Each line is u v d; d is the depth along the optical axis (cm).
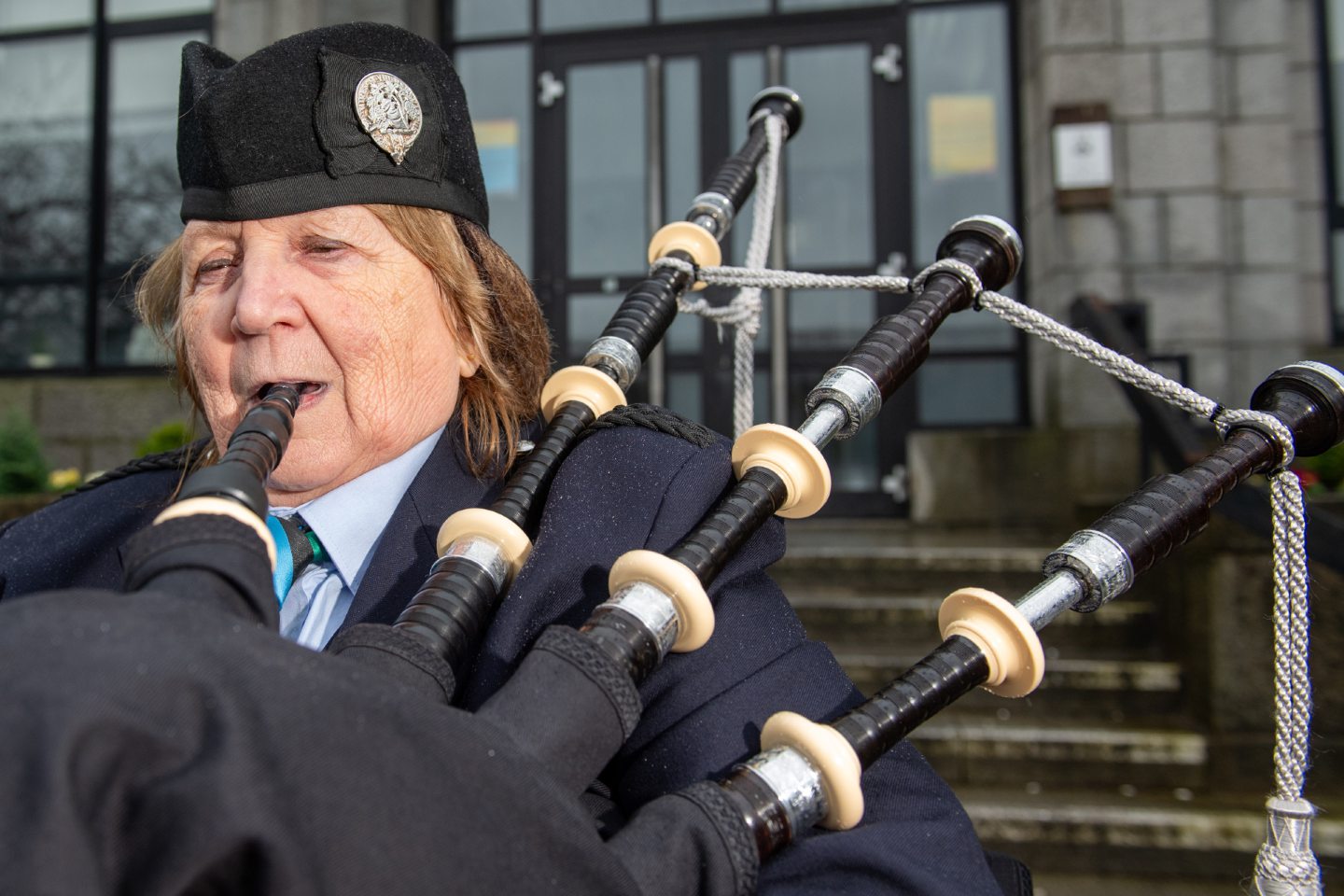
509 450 108
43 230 591
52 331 588
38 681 49
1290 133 497
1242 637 283
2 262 591
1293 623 89
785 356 526
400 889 52
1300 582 89
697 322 545
